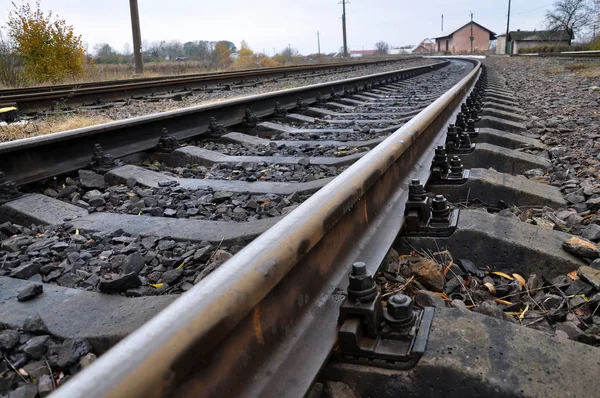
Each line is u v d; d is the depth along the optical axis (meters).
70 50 19.80
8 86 16.08
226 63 55.38
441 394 1.37
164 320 1.02
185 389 1.06
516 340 1.45
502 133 5.35
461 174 3.37
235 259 1.28
